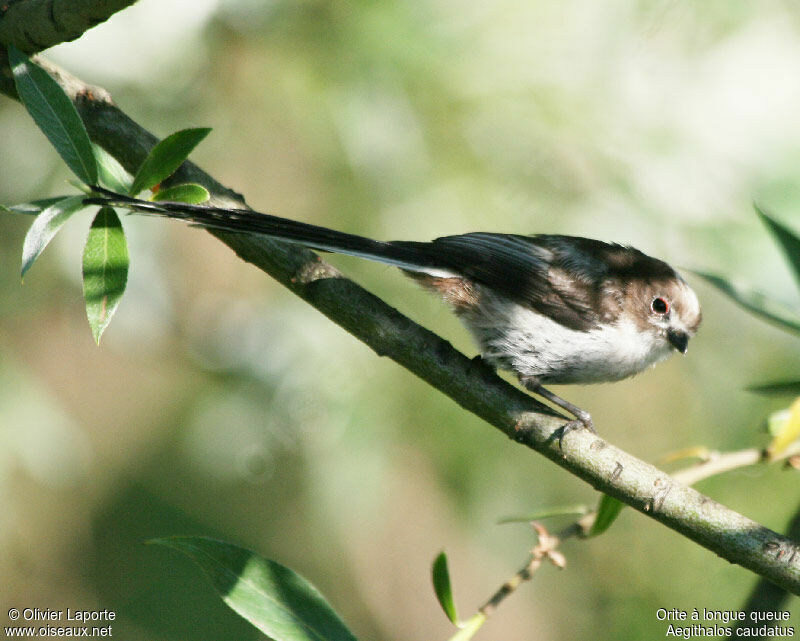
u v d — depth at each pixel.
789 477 10.55
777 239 7.05
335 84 10.18
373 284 10.12
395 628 12.80
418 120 10.31
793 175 10.41
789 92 10.50
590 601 11.51
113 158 6.53
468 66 10.27
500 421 6.43
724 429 10.88
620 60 10.39
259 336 10.27
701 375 10.94
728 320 10.87
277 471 10.45
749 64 10.50
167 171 5.41
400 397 10.30
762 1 10.57
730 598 10.59
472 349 10.02
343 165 10.51
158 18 9.62
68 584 12.55
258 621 5.23
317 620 5.35
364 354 10.21
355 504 10.25
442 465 10.76
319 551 12.37
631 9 10.32
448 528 12.36
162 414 12.92
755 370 10.91
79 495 12.67
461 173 10.34
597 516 6.18
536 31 10.32
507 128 10.34
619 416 11.35
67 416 11.90
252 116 10.37
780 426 6.75
